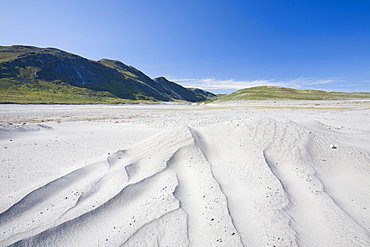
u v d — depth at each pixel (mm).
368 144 10180
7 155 9773
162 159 7535
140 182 5996
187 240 3838
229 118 24203
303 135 8961
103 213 4711
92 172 7141
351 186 5977
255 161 7152
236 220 4359
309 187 5758
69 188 6031
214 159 7660
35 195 5426
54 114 30297
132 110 39156
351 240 3861
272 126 9617
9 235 3961
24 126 16641
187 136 8859
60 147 11336
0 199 5277
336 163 7344
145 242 3814
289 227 4168
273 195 5301
